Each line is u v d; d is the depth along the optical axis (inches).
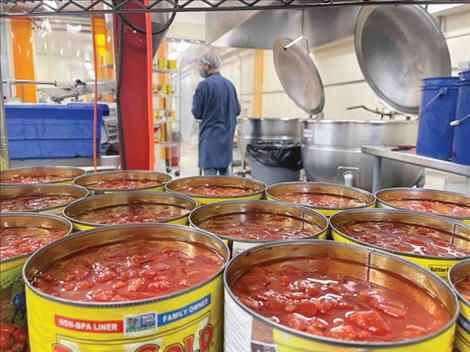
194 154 346.0
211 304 20.6
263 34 132.3
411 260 24.2
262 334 16.5
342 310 21.3
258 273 24.2
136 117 63.1
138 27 59.7
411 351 14.9
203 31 317.4
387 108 120.1
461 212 39.7
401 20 76.8
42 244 28.2
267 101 262.1
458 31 104.3
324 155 93.4
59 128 65.2
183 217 31.3
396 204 43.2
